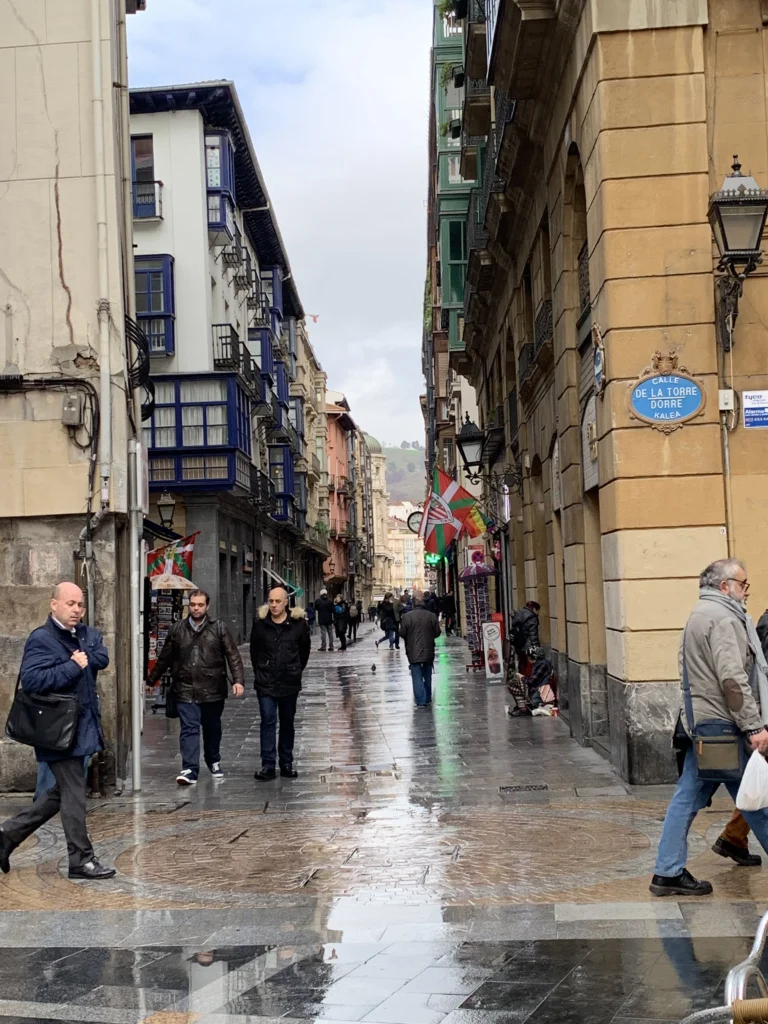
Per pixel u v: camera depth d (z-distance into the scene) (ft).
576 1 36.63
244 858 25.61
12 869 25.30
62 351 35.91
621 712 34.17
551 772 36.32
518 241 61.93
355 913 20.47
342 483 318.24
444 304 114.11
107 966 17.69
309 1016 15.10
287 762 37.76
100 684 35.12
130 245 40.04
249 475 124.77
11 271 36.37
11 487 35.70
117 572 36.11
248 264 143.95
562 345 44.52
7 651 35.37
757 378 33.81
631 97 34.17
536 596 64.34
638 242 34.01
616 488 33.81
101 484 35.40
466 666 89.56
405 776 36.81
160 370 114.52
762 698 20.63
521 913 19.94
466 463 78.48
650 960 16.92
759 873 22.36
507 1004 15.24
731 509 33.60
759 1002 9.31
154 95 115.14
